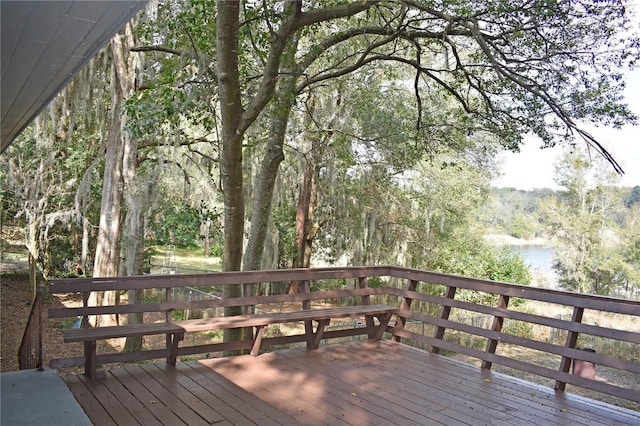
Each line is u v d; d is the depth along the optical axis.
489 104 7.12
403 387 4.01
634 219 19.39
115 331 3.83
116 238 10.17
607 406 3.76
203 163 10.86
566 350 4.04
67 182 11.63
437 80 7.36
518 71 6.62
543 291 4.27
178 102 6.09
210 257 21.39
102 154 10.58
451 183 14.47
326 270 5.21
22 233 13.70
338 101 11.41
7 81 2.21
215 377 4.05
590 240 19.80
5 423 2.74
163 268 17.08
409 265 15.41
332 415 3.40
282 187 12.31
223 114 5.46
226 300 4.60
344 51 9.81
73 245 13.10
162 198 10.31
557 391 4.04
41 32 1.61
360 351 5.00
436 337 5.01
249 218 11.92
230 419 3.26
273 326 12.09
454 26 6.66
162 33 7.33
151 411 3.33
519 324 15.14
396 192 14.47
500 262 16.97
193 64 6.85
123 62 9.31
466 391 3.98
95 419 3.19
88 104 9.66
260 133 8.40
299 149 11.77
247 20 5.77
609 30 6.11
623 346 13.42
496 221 19.20
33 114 2.86
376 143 10.95
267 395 3.72
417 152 9.37
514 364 4.34
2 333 9.26
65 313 3.87
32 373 3.57
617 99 6.42
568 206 20.33
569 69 6.44
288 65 6.46
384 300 15.38
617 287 19.59
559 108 5.67
